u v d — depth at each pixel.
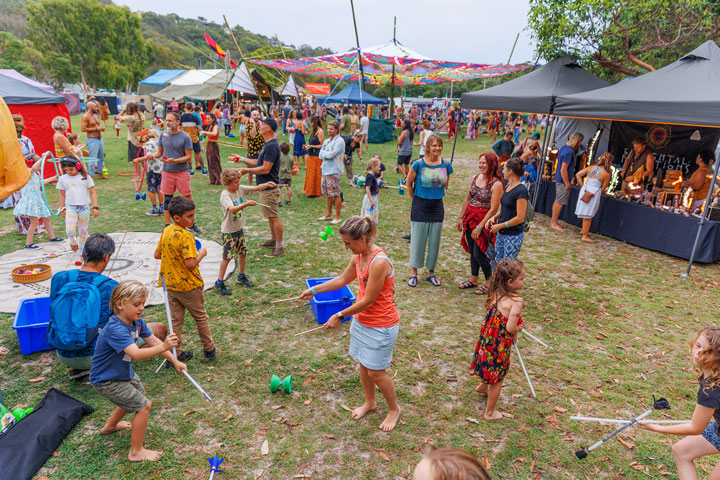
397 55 17.25
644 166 9.24
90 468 3.07
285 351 4.63
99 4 77.31
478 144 24.95
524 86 10.54
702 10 11.95
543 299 6.11
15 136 2.76
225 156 16.95
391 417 3.59
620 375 4.41
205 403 3.81
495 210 5.69
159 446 3.31
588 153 10.86
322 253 7.39
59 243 7.32
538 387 4.19
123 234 7.88
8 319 4.93
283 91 33.41
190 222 4.02
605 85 10.48
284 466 3.17
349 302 5.14
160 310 5.26
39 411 3.37
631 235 8.65
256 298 5.75
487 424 3.67
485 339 3.53
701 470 3.28
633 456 3.39
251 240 7.94
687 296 6.30
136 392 3.06
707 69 7.45
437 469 1.16
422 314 5.56
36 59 75.50
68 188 6.21
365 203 7.88
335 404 3.86
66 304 3.73
